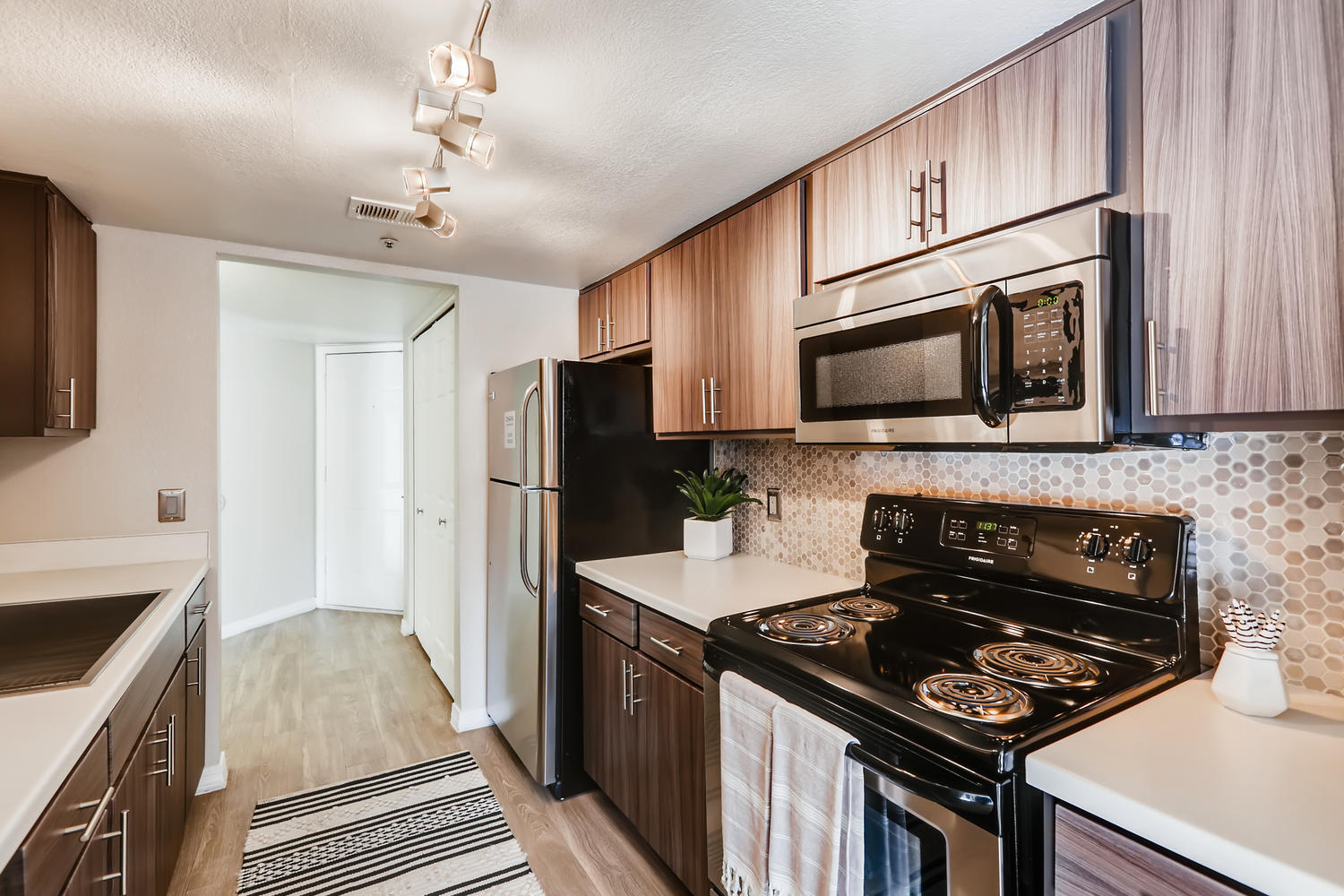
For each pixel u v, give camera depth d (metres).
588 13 1.11
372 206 2.00
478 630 2.93
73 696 1.09
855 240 1.56
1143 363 1.03
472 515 2.90
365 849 2.04
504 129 1.53
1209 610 1.20
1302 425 0.86
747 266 1.92
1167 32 0.99
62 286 1.87
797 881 1.15
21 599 1.70
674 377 2.30
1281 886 0.64
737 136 1.56
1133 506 1.31
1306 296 0.84
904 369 1.35
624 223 2.16
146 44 1.18
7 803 0.77
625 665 2.00
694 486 2.44
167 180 1.79
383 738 2.82
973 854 0.91
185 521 2.30
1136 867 0.77
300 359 4.83
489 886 1.87
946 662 1.23
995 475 1.57
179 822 1.82
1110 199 1.08
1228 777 0.82
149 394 2.25
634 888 1.86
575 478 2.34
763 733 1.26
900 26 1.14
